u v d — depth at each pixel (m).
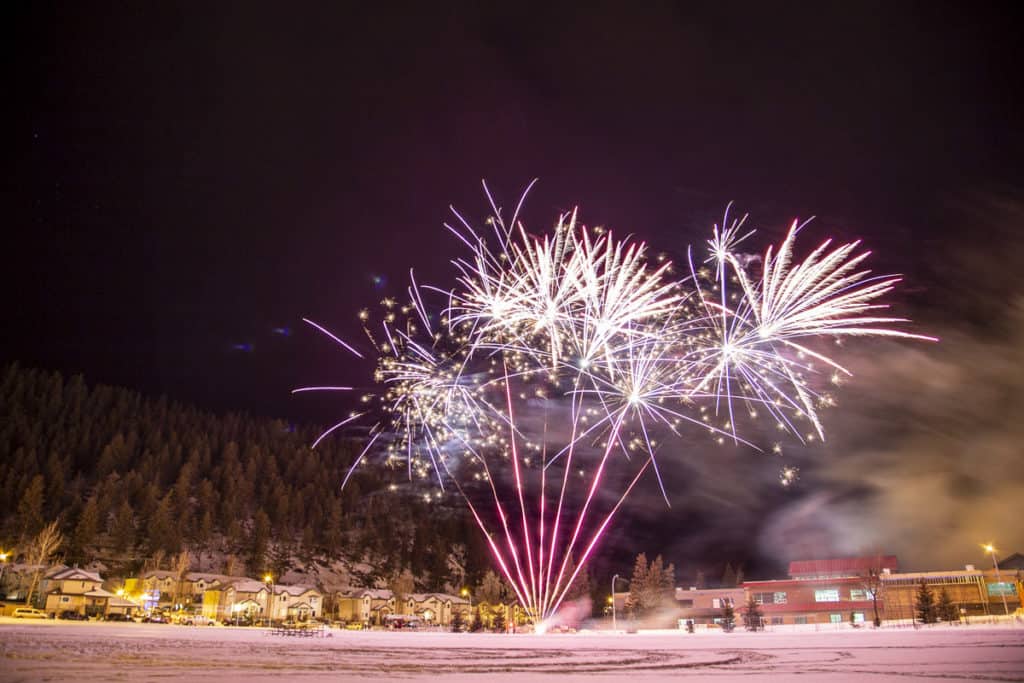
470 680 15.02
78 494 151.00
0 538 130.75
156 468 176.50
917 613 63.16
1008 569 82.38
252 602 109.19
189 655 22.88
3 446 164.50
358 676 16.00
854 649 24.44
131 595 110.69
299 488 199.50
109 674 16.19
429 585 175.75
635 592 98.25
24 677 15.27
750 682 14.07
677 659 21.52
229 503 170.62
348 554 180.50
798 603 87.44
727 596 92.19
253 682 14.52
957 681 13.70
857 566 87.50
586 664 19.86
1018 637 29.45
